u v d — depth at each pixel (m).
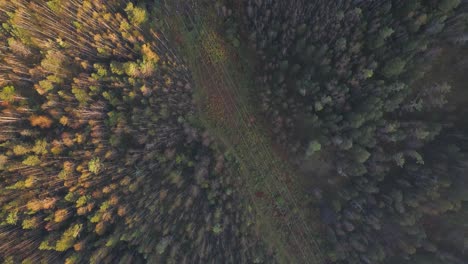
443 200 38.22
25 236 38.19
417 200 39.00
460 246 40.03
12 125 39.12
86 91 40.34
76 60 40.62
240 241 42.44
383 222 41.56
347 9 37.88
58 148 39.03
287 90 42.84
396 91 38.41
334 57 39.50
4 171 38.00
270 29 41.78
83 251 38.62
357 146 39.84
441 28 35.34
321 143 41.94
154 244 40.28
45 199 38.38
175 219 41.53
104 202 38.88
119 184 40.44
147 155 41.03
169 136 42.47
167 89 41.88
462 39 35.94
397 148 41.12
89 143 39.91
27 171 38.19
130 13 40.72
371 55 37.78
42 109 39.59
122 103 40.94
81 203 38.81
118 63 40.12
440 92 38.22
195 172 42.41
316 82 39.88
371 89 38.41
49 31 39.78
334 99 39.91
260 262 43.00
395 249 41.44
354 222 42.78
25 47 38.81
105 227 39.78
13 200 37.97
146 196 40.84
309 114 41.19
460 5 35.84
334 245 43.22
